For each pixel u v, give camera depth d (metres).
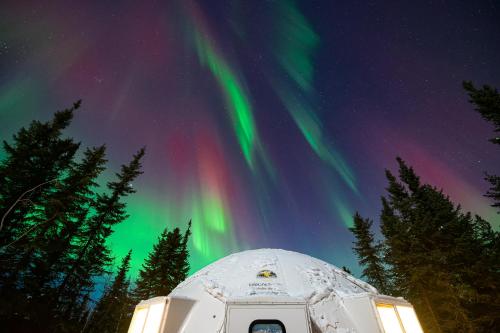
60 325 16.81
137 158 26.70
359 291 9.59
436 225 19.31
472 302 15.94
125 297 28.70
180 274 30.78
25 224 16.33
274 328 6.25
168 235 31.11
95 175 21.34
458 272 16.78
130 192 24.78
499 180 15.51
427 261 17.31
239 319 6.39
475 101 16.23
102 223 22.06
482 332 14.70
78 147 20.98
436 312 16.70
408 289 18.09
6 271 14.98
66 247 18.77
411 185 22.56
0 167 16.33
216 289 8.63
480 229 18.52
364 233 25.53
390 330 7.36
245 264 10.30
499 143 15.45
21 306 14.45
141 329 7.71
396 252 18.77
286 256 11.06
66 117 20.94
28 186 16.86
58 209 17.72
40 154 18.23
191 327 7.60
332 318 7.62
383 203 24.34
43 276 17.17
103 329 25.02
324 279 9.38
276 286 8.65
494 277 15.98
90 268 20.31
